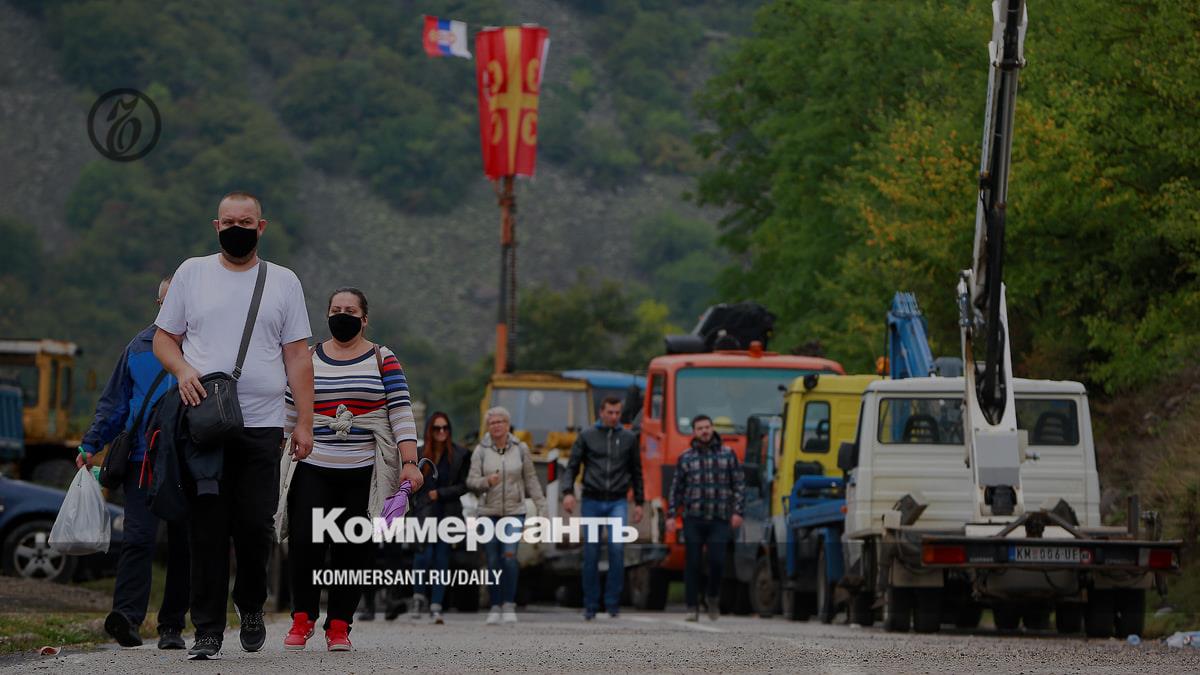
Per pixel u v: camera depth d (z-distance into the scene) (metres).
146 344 25.50
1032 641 32.09
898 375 53.12
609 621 45.03
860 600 43.22
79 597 41.94
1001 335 38.59
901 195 66.62
